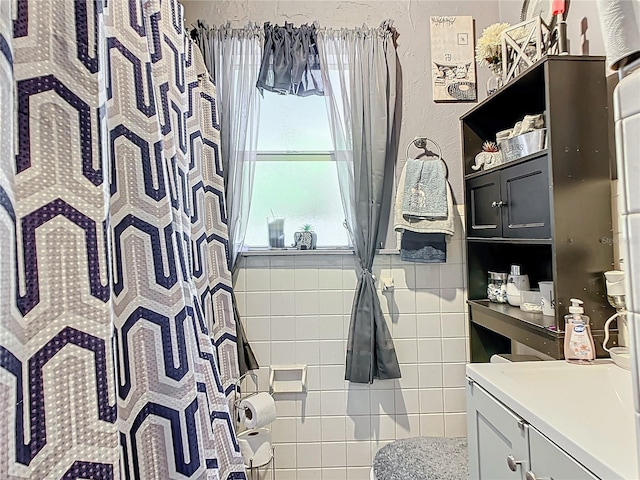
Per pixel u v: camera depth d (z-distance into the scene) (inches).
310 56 80.7
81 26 27.5
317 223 85.8
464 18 85.3
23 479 23.1
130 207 34.3
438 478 58.9
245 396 81.6
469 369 48.4
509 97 67.4
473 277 79.6
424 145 83.4
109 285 27.9
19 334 23.6
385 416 82.5
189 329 38.1
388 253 82.8
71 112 26.8
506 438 40.1
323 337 82.7
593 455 28.8
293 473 81.7
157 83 42.6
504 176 64.1
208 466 41.2
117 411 27.9
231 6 83.3
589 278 51.3
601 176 52.0
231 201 79.4
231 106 79.3
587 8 58.7
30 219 24.9
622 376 43.9
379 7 84.6
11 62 22.9
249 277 82.4
